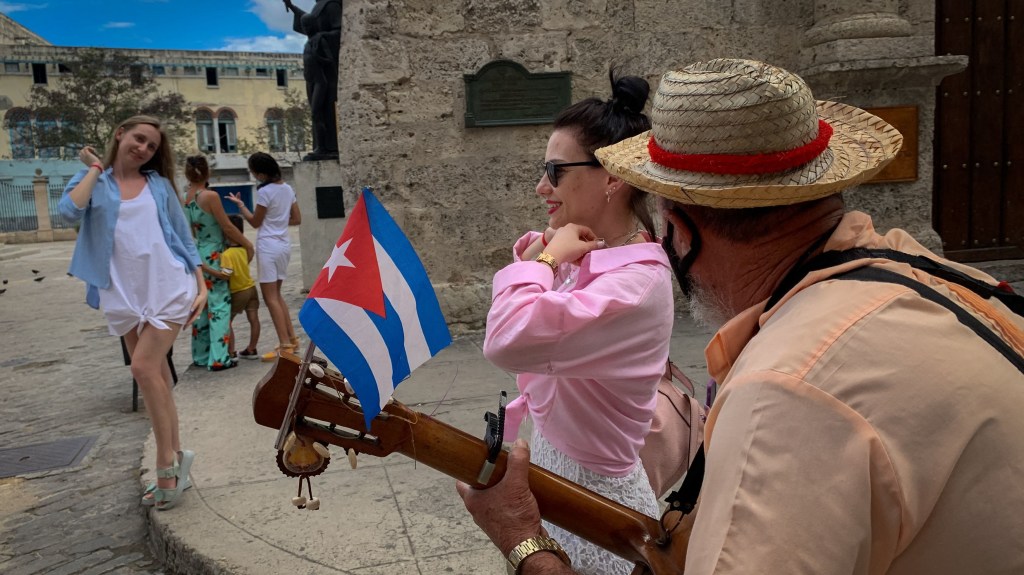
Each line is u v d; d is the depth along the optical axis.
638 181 1.08
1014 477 0.83
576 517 1.31
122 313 3.45
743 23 6.66
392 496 3.43
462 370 5.43
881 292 0.92
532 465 1.33
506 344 1.50
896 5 6.51
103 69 50.16
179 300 3.52
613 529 1.30
